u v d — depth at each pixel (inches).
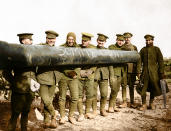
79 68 205.8
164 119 226.4
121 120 222.4
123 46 272.7
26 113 164.6
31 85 156.4
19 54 147.3
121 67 256.8
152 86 270.7
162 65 271.6
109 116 236.2
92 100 231.8
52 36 185.2
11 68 153.3
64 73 196.4
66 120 215.3
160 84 269.6
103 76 230.1
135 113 250.2
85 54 199.0
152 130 194.5
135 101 313.4
